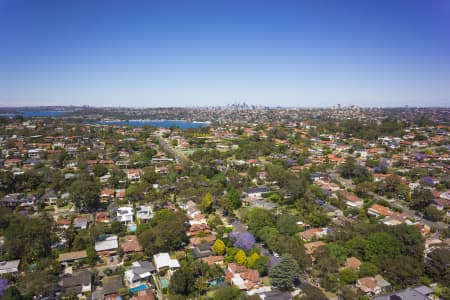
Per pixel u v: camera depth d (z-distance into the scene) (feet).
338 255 231.09
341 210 349.61
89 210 349.41
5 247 233.76
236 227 303.07
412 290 195.62
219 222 307.78
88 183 358.43
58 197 374.43
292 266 200.34
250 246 244.42
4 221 279.90
